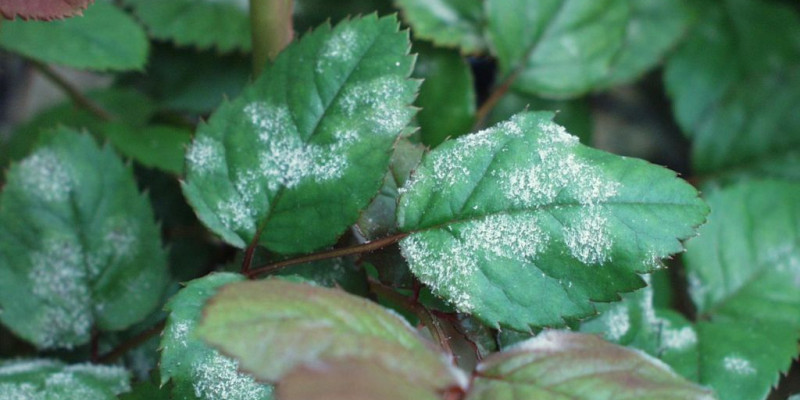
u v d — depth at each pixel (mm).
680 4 373
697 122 384
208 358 258
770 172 372
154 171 332
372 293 275
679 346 293
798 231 317
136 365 294
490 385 241
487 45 337
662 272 324
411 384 231
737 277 314
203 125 272
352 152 266
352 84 267
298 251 269
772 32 394
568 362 242
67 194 294
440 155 263
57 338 291
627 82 367
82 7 263
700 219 252
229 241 270
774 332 301
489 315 257
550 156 259
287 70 271
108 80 427
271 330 231
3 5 260
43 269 292
